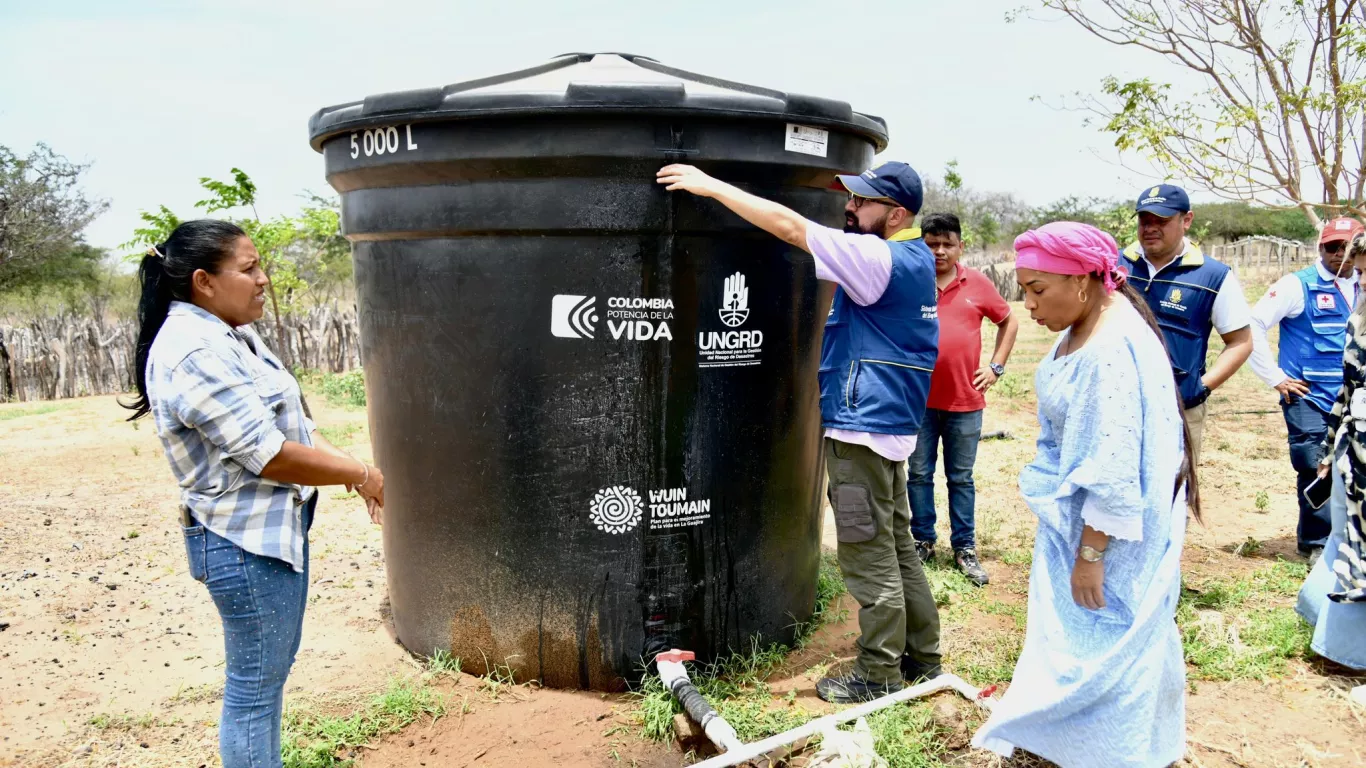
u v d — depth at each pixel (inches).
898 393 122.7
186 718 129.3
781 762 117.6
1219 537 212.7
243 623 95.6
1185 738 117.9
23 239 943.0
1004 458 285.4
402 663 145.3
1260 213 1360.7
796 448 140.3
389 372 136.1
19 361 478.6
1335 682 139.9
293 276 552.7
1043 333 652.7
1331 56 262.1
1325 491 159.8
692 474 129.2
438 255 126.4
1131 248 173.3
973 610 168.2
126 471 282.7
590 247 120.5
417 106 116.0
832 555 196.4
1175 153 274.4
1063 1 287.6
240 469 92.8
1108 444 96.3
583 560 129.4
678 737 121.6
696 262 123.0
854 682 133.8
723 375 128.3
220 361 88.5
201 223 91.1
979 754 119.6
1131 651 101.5
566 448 126.3
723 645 138.5
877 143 147.2
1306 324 190.5
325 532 217.8
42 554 198.7
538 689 135.9
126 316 786.2
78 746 121.3
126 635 157.9
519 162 116.6
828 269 116.0
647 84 112.9
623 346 123.3
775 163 122.9
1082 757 105.7
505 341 124.6
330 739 121.3
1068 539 104.6
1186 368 167.2
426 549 137.3
